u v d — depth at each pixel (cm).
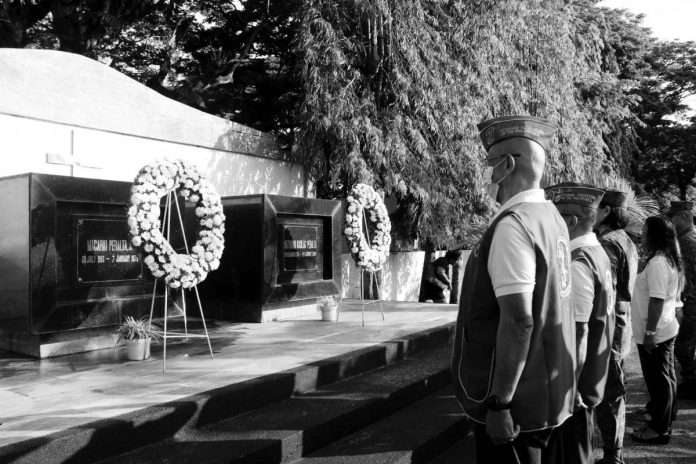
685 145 2528
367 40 976
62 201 512
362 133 937
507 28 1112
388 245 743
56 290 509
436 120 1002
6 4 1148
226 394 389
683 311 605
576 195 352
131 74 1641
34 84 671
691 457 459
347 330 657
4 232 517
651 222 496
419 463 395
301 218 767
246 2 1423
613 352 397
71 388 404
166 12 1450
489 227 253
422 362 574
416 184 990
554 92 1255
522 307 230
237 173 912
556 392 244
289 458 358
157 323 652
